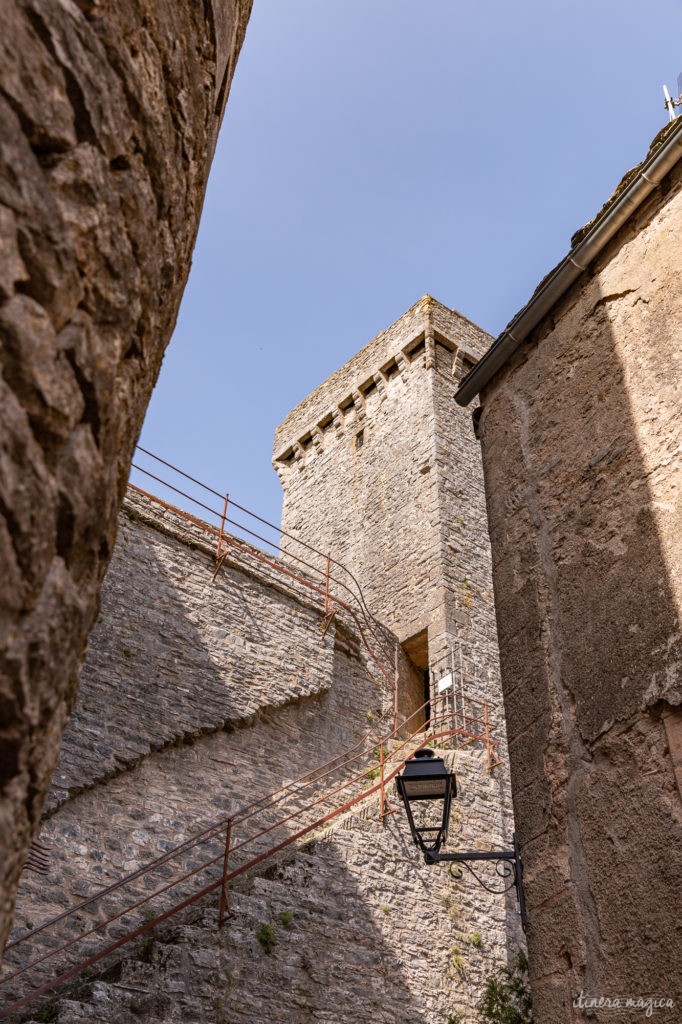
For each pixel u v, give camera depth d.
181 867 9.76
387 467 20.61
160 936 8.45
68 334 1.97
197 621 11.58
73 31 2.10
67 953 8.38
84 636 2.20
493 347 5.33
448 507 18.66
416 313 22.02
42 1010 7.27
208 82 3.41
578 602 4.14
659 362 4.19
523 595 4.51
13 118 1.80
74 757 9.43
